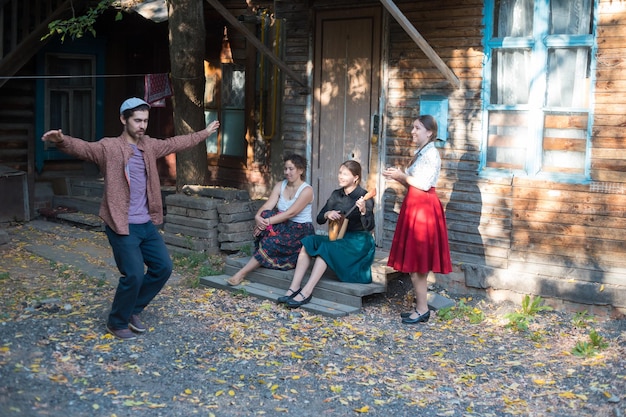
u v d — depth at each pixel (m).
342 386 5.50
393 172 6.84
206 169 10.49
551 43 7.39
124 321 6.23
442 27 8.01
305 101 9.41
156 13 10.92
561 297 7.34
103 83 13.20
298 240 7.85
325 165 9.30
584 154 7.34
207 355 6.00
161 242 6.34
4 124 12.12
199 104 10.17
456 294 7.96
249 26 11.30
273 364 5.86
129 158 6.02
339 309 7.16
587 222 7.27
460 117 7.95
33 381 5.21
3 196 11.17
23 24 11.44
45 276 8.37
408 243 6.82
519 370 5.86
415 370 5.85
